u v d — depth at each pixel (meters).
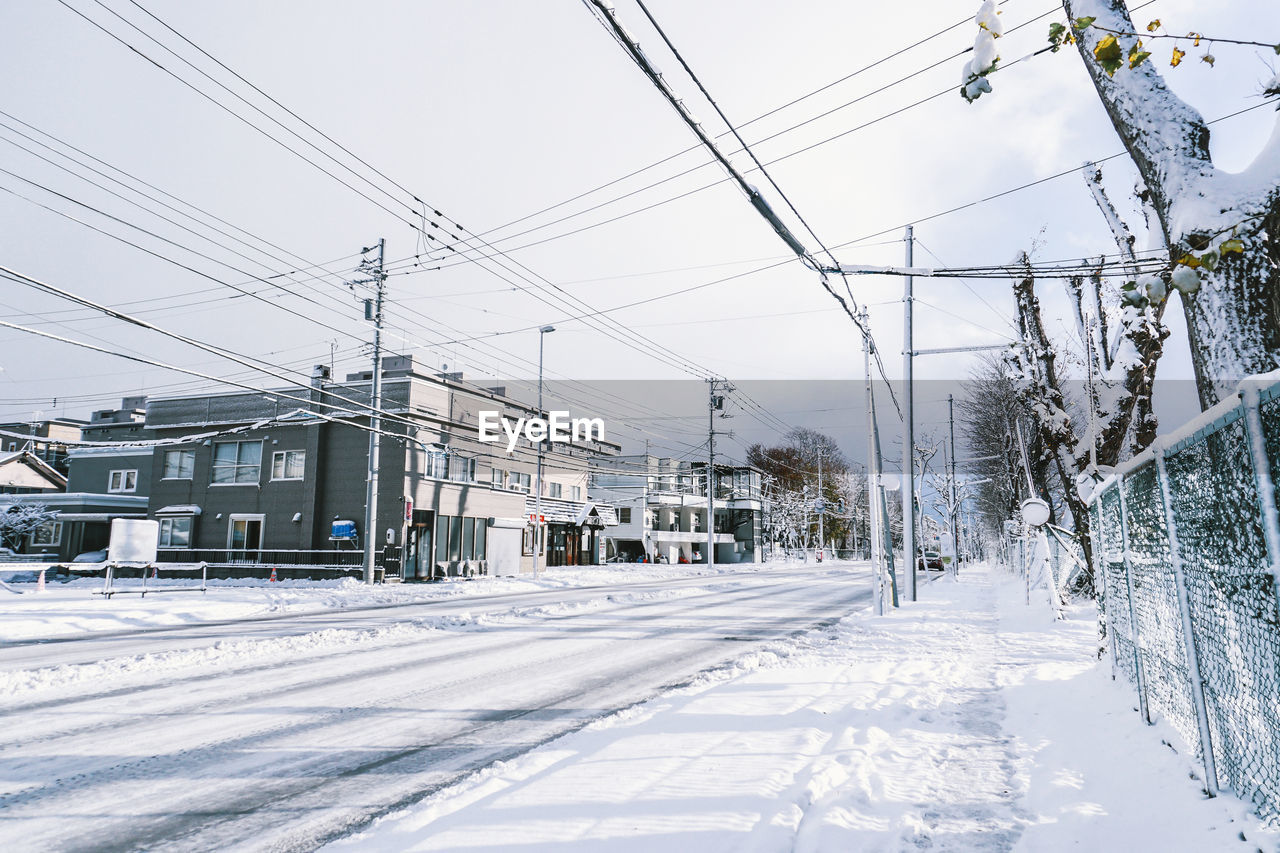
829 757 5.48
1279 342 4.52
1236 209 4.63
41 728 6.83
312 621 16.58
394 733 6.71
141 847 4.22
